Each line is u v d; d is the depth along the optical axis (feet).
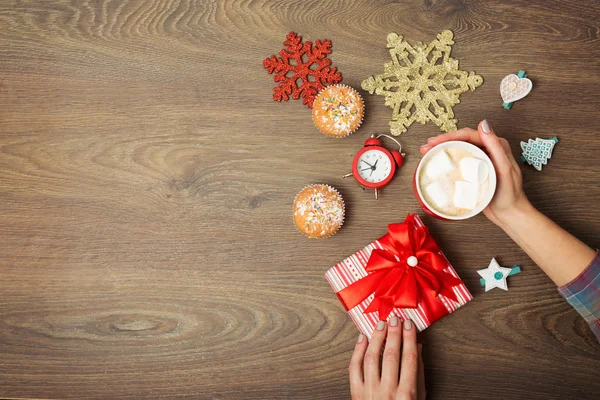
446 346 2.63
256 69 2.68
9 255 2.71
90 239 2.70
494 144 2.25
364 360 2.50
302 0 2.69
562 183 2.62
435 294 2.42
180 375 2.67
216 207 2.68
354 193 2.65
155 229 2.69
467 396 2.62
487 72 2.65
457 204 2.28
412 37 2.66
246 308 2.66
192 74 2.69
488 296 2.63
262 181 2.67
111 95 2.71
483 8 2.67
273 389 2.66
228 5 2.70
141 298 2.68
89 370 2.68
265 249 2.67
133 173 2.70
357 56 2.67
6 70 2.72
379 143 2.56
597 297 2.27
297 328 2.65
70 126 2.72
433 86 2.64
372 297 2.54
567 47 2.65
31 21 2.72
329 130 2.54
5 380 2.68
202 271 2.68
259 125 2.68
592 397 2.60
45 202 2.71
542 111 2.63
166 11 2.71
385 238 2.52
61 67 2.72
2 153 2.72
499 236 2.63
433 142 2.42
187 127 2.69
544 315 2.62
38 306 2.69
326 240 2.65
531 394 2.61
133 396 2.67
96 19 2.72
